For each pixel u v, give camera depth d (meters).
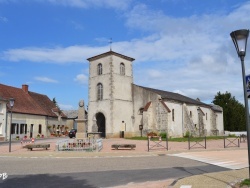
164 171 12.00
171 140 33.25
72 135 45.50
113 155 18.27
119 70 42.12
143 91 42.25
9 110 40.00
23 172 11.71
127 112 42.09
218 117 58.62
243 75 8.59
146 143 29.12
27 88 51.59
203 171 12.04
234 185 8.45
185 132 43.94
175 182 9.06
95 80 42.81
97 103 41.88
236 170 11.86
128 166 13.52
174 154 19.06
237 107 68.69
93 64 43.50
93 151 20.58
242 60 8.68
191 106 48.09
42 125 48.16
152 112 40.78
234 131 65.56
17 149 23.08
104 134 42.12
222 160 15.86
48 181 9.78
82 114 24.39
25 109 44.81
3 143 31.56
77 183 9.44
